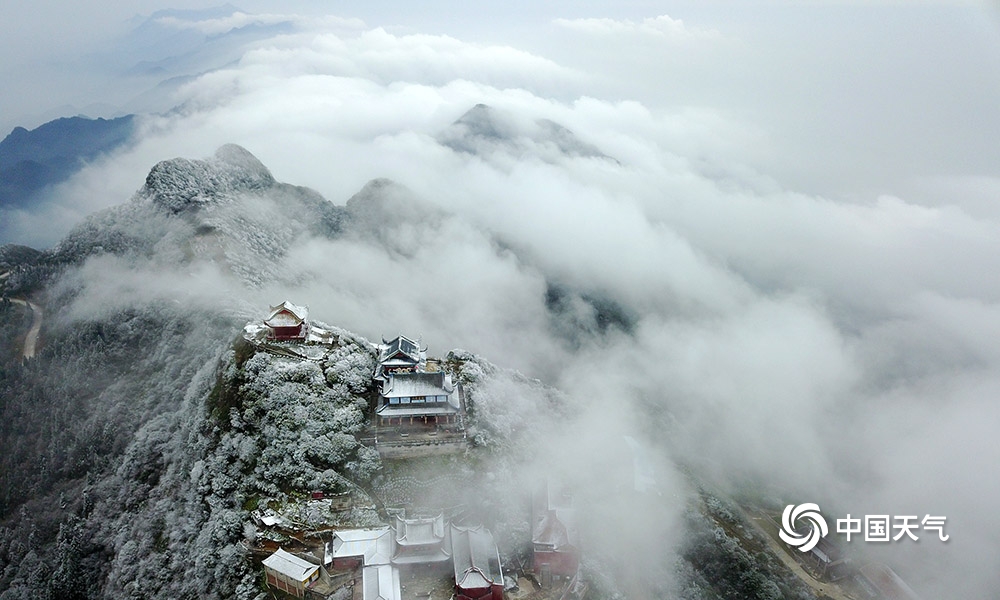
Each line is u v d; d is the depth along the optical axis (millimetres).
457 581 74312
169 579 80125
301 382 98812
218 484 85000
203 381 104875
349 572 75875
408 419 99625
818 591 114562
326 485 84750
